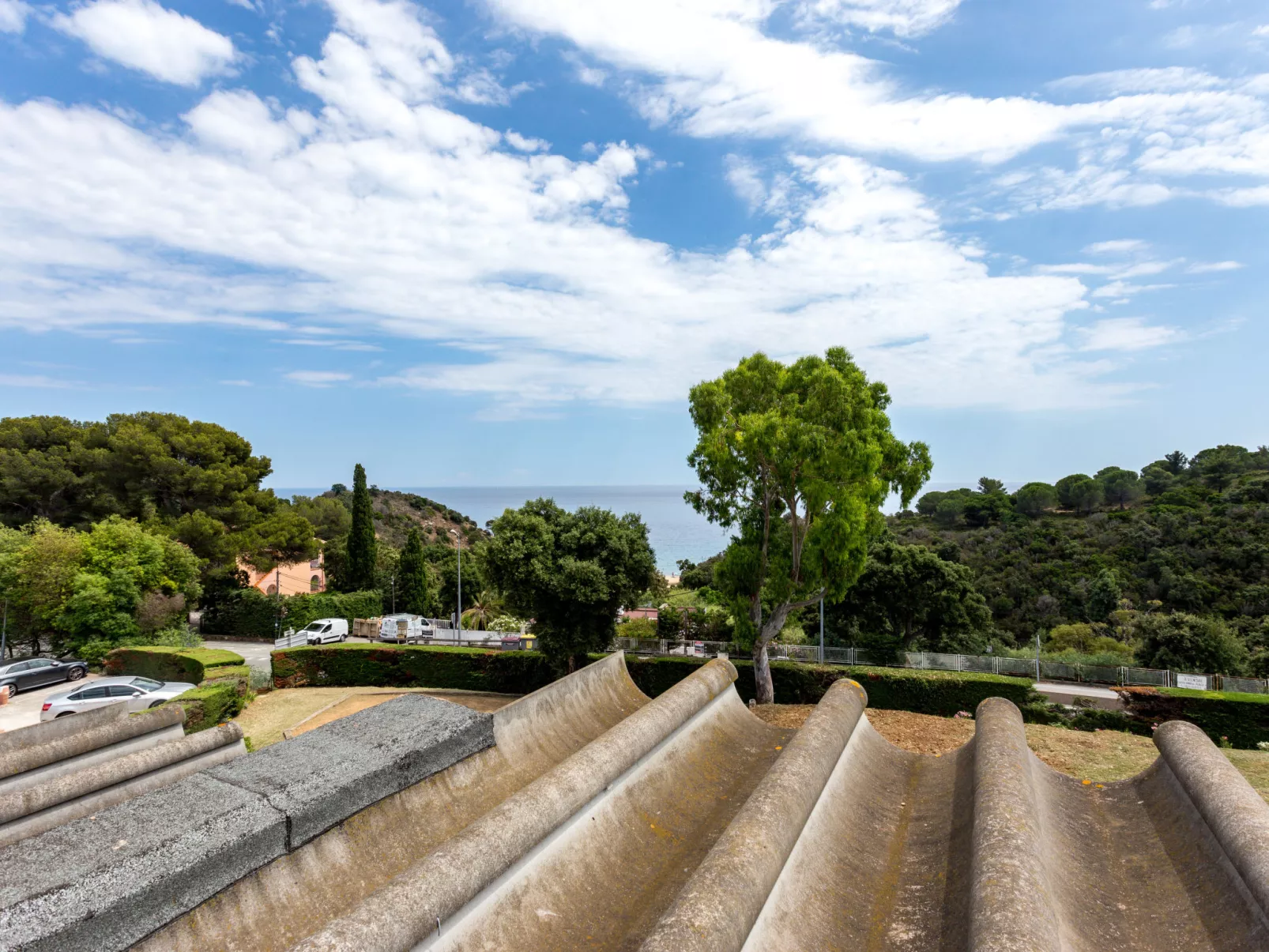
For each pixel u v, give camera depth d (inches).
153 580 1177.4
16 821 215.9
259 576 2100.1
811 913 155.9
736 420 747.4
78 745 304.7
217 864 157.8
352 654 966.4
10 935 124.0
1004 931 111.0
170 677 910.4
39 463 1413.6
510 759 258.7
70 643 1083.3
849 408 654.5
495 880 149.2
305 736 228.8
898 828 207.3
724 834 154.7
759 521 743.7
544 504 844.6
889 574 1224.2
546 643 800.3
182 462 1518.2
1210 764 187.3
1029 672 981.8
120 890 140.6
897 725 496.4
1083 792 218.2
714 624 1181.1
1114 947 140.5
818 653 1053.2
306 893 172.1
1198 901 149.4
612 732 221.0
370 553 1840.6
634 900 170.7
